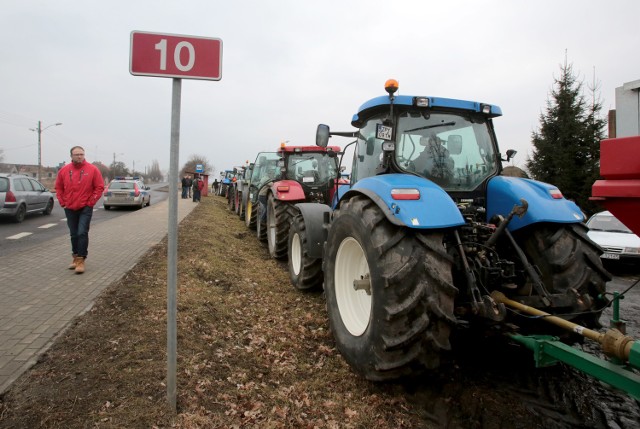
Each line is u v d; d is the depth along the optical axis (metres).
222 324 4.00
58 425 2.30
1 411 2.41
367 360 2.84
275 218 7.16
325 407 2.75
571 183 15.49
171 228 2.48
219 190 33.97
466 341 3.75
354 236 3.13
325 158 8.61
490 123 3.93
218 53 2.47
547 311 2.83
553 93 16.58
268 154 11.04
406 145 3.62
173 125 2.44
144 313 3.95
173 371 2.51
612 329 2.15
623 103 6.18
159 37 2.39
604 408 2.79
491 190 3.55
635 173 1.78
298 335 3.95
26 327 3.60
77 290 4.70
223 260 6.67
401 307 2.57
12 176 13.02
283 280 6.01
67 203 5.46
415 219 2.69
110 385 2.70
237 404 2.70
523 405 2.82
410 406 2.79
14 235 9.98
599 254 3.14
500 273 2.90
